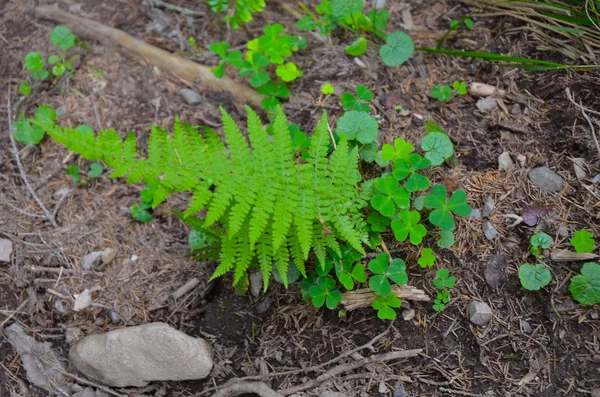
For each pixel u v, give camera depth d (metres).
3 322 0.68
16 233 0.72
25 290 0.70
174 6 0.82
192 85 0.77
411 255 0.66
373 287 0.63
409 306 0.65
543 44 0.73
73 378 0.67
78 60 0.79
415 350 0.63
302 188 0.62
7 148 0.76
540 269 0.62
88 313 0.69
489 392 0.61
